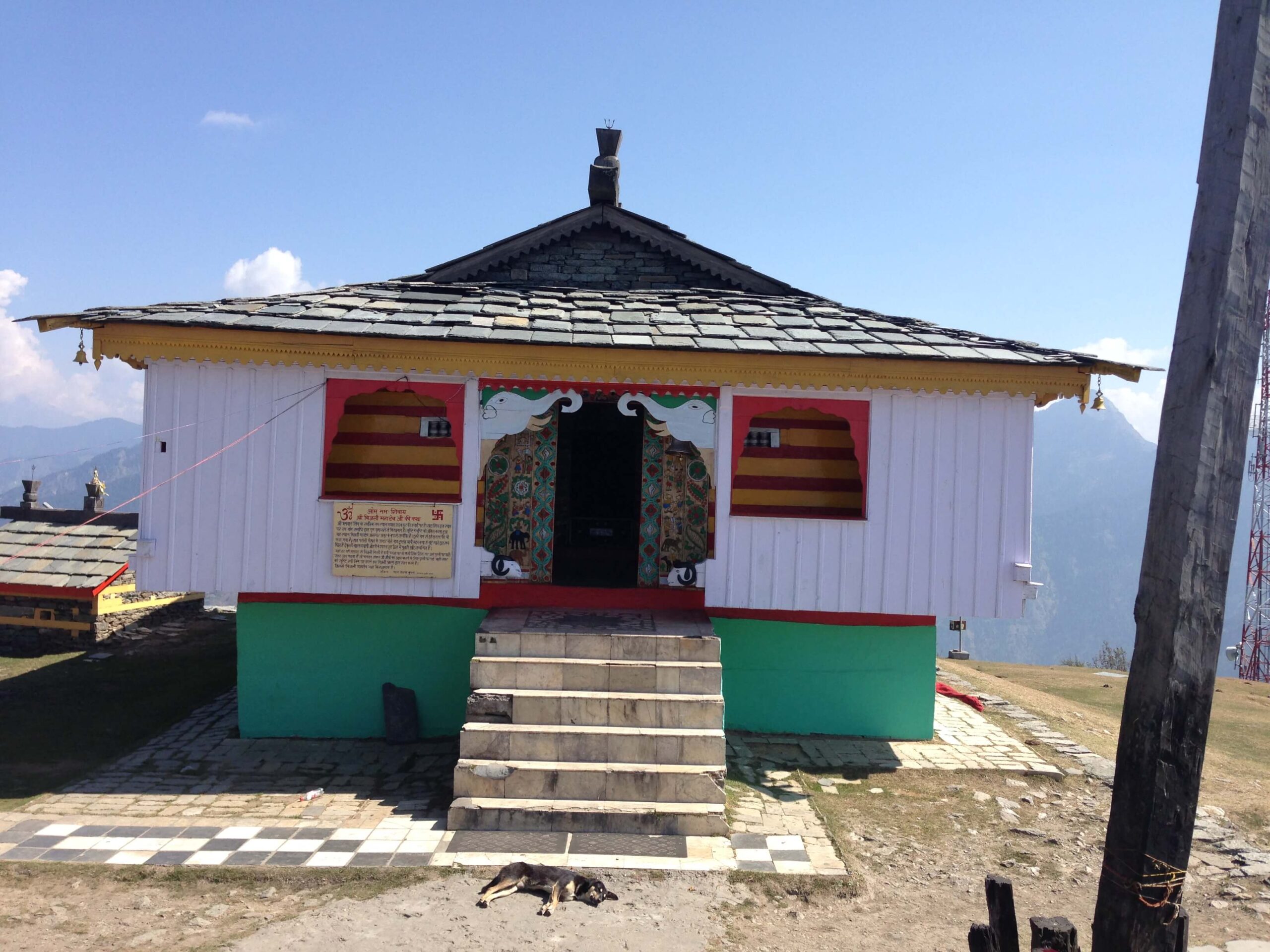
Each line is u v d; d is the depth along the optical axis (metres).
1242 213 4.23
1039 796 8.74
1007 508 9.75
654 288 12.05
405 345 9.33
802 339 9.78
